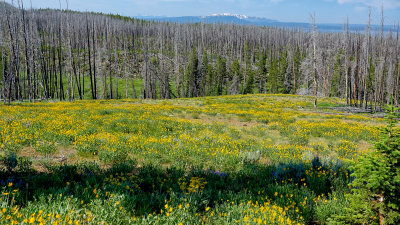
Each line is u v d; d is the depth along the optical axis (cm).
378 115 3212
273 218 426
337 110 3609
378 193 411
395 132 417
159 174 711
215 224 435
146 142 1095
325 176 703
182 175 707
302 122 2136
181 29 16612
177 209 451
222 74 9756
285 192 601
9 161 654
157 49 13538
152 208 488
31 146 923
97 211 406
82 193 486
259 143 1319
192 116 2269
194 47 12875
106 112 2088
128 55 11850
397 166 404
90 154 878
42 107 2403
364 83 4400
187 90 9406
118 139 1103
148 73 8162
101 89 8469
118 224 388
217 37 15875
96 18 16288
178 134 1435
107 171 698
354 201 441
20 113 1711
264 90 9894
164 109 2656
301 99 4650
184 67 10131
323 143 1398
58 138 1030
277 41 15738
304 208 510
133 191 525
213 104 3681
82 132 1199
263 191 600
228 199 550
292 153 1065
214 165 862
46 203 426
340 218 447
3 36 5869
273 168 803
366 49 4425
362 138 1570
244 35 16488
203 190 589
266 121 2178
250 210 471
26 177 598
